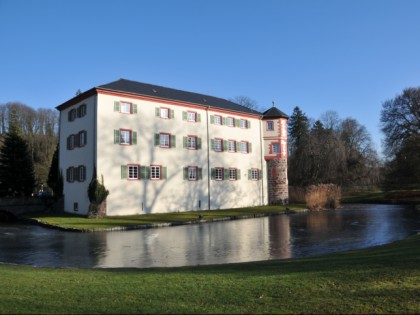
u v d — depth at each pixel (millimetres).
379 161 61656
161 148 35312
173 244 16719
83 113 33094
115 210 31406
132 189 32688
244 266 9680
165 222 26016
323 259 10367
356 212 36406
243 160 43719
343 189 62188
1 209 32312
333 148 54156
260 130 46406
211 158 40000
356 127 64312
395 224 25000
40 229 23562
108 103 31844
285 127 46812
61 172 36031
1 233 21406
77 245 16625
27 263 12562
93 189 29797
